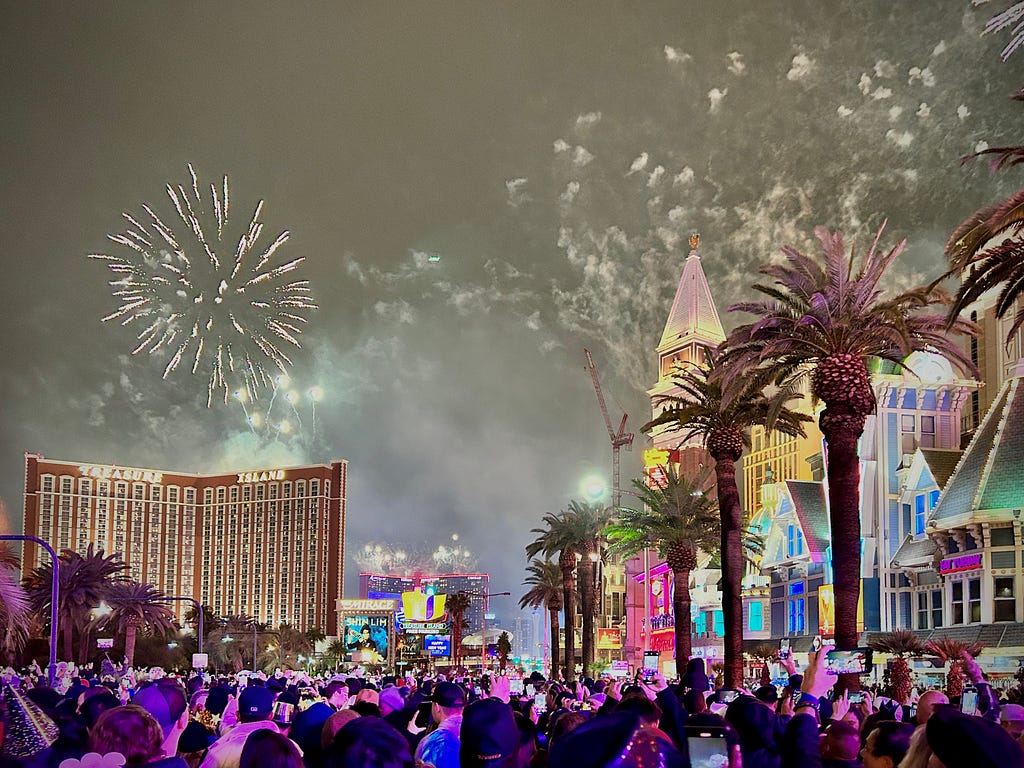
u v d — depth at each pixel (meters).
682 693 13.24
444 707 8.59
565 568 90.56
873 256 36.88
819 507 83.94
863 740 10.59
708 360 44.25
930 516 62.81
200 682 38.91
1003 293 26.95
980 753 4.04
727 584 46.06
